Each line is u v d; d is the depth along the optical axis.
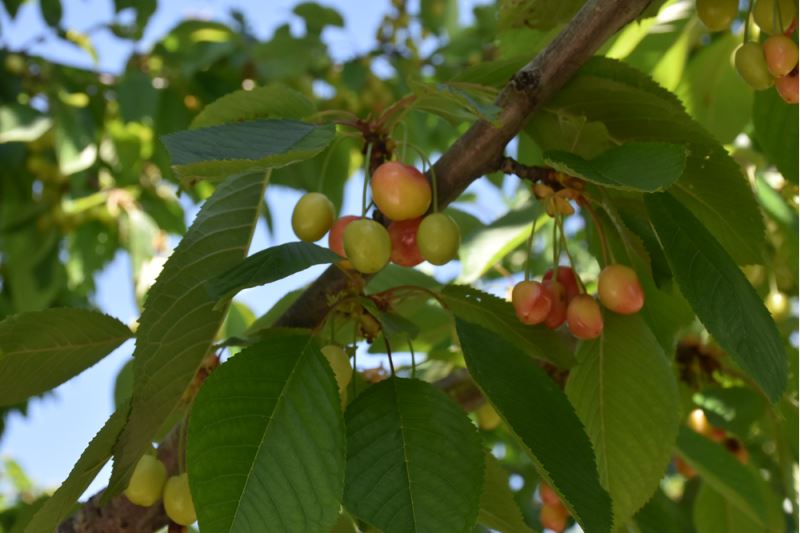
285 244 0.53
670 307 0.65
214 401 0.51
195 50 1.27
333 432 0.51
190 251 0.57
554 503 0.71
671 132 0.59
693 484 1.09
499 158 0.60
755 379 0.53
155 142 1.28
